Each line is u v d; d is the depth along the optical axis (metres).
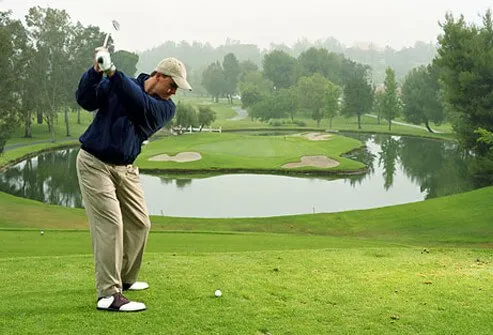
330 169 50.69
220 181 46.06
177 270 6.90
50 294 5.64
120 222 5.09
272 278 6.61
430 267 7.83
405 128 103.75
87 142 4.96
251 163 53.09
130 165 5.27
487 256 10.16
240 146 64.94
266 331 4.85
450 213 25.23
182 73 5.10
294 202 37.16
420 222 24.30
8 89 53.16
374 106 116.62
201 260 7.93
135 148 5.15
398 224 24.17
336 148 66.94
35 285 6.15
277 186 43.78
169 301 5.48
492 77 42.84
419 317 5.34
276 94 121.75
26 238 13.68
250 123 112.94
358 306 5.61
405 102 101.38
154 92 5.14
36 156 62.62
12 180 45.66
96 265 5.11
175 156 56.06
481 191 28.39
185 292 5.80
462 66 44.12
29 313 5.02
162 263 7.50
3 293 5.73
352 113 108.06
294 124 110.06
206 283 6.22
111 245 5.04
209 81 169.50
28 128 78.44
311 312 5.38
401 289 6.28
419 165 55.66
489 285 6.57
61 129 90.81
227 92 170.00
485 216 24.34
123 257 5.58
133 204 5.38
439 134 88.88
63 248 12.01
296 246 13.61
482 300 5.91
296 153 59.41
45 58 75.81
